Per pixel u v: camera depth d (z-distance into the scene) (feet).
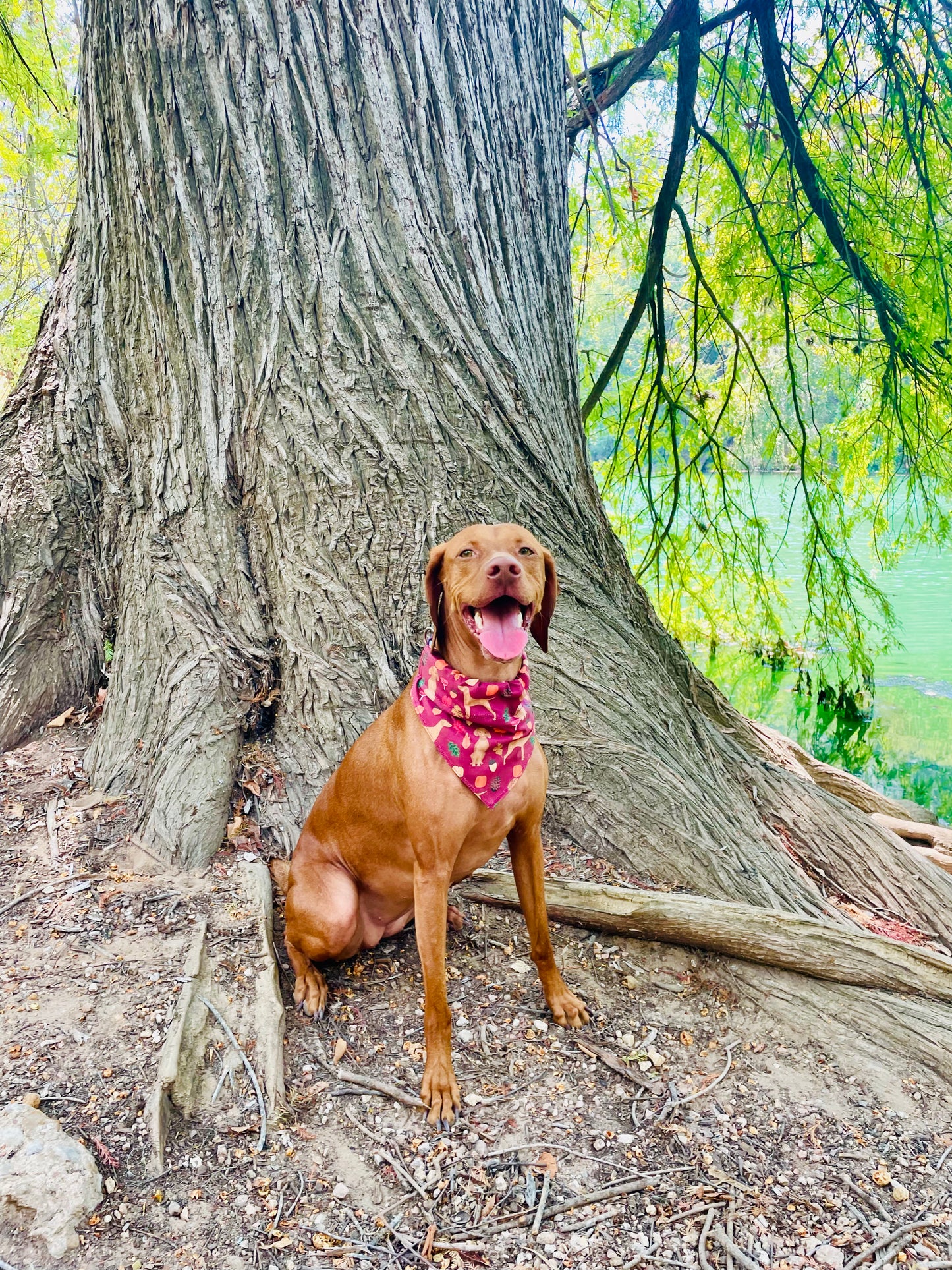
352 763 9.79
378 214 12.62
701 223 30.12
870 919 13.65
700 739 14.48
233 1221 7.13
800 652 37.47
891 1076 9.49
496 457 13.24
